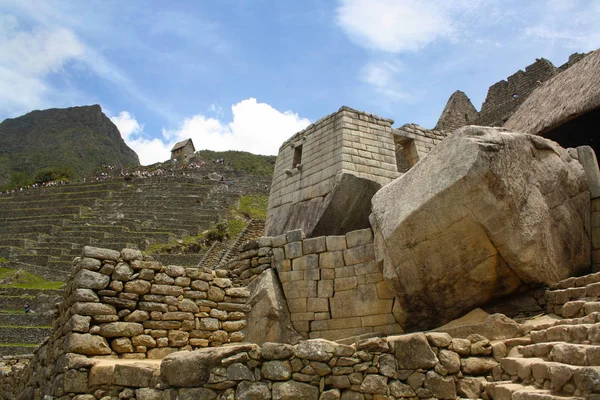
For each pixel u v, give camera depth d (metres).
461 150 8.12
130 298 7.48
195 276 8.33
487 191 7.86
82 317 6.89
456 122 29.81
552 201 9.07
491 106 28.20
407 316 9.77
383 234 9.29
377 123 14.93
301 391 5.88
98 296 7.22
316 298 11.08
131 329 7.30
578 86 13.77
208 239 46.06
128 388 6.12
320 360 6.06
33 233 46.75
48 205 61.28
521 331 7.27
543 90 17.02
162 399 5.91
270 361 6.05
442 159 8.51
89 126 190.25
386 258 9.60
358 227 13.78
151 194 64.50
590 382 4.36
